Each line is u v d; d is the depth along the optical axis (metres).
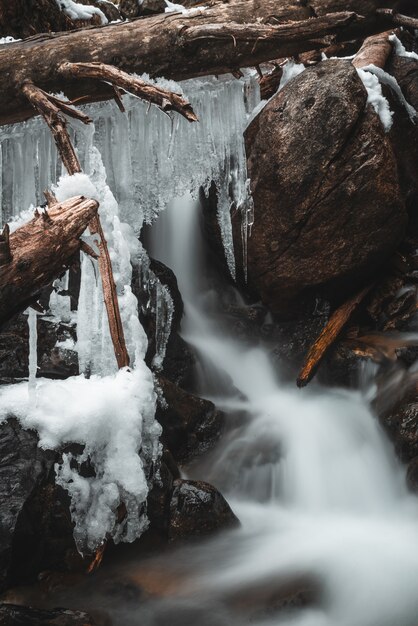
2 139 5.12
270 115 5.29
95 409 3.70
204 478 4.52
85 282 4.20
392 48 6.41
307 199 5.16
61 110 4.53
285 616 3.36
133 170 5.34
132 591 3.55
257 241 5.40
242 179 5.52
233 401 5.25
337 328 5.30
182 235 6.02
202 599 3.49
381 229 5.23
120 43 4.93
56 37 4.99
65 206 3.59
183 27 4.91
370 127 5.13
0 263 3.17
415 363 4.87
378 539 4.01
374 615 3.37
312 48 5.22
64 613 3.27
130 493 3.72
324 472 4.59
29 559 3.50
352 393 5.13
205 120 5.45
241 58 5.09
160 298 5.19
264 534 4.07
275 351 5.60
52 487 3.54
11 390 3.80
